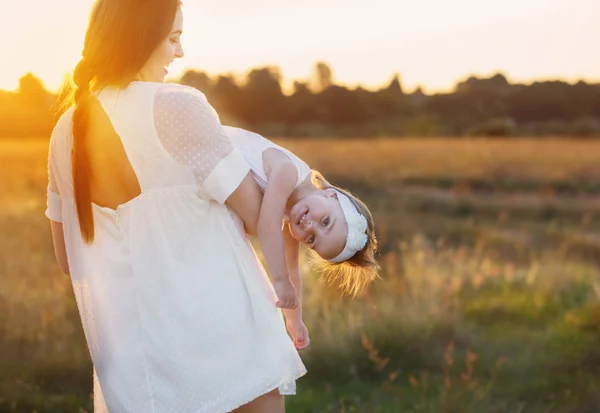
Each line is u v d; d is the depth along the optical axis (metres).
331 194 2.61
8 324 5.37
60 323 5.61
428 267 8.10
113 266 2.22
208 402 2.16
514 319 6.86
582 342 6.16
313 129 84.19
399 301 6.66
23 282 6.41
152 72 2.27
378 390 5.12
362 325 5.92
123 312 2.21
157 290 2.18
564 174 32.19
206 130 2.17
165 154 2.16
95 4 2.21
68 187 2.36
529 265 10.28
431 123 81.94
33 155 23.25
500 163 39.31
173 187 2.18
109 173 2.20
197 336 2.16
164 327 2.17
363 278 3.01
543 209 19.55
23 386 4.61
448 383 4.82
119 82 2.17
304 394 5.04
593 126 72.81
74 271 2.39
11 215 11.23
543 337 6.32
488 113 82.38
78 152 2.21
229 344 2.18
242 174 2.21
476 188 27.50
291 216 2.56
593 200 22.48
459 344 5.99
